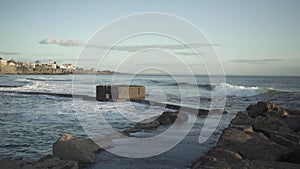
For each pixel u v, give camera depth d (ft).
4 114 60.34
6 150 33.17
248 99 93.20
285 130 32.35
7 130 43.88
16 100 90.68
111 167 25.43
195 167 22.30
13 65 459.32
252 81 219.61
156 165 26.07
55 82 199.41
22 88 142.72
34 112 63.05
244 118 36.50
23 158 30.01
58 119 53.62
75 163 24.61
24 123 49.60
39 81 216.74
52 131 43.11
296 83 188.44
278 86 158.92
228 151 23.57
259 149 24.56
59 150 26.76
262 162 21.75
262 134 29.22
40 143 36.27
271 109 41.78
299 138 27.58
